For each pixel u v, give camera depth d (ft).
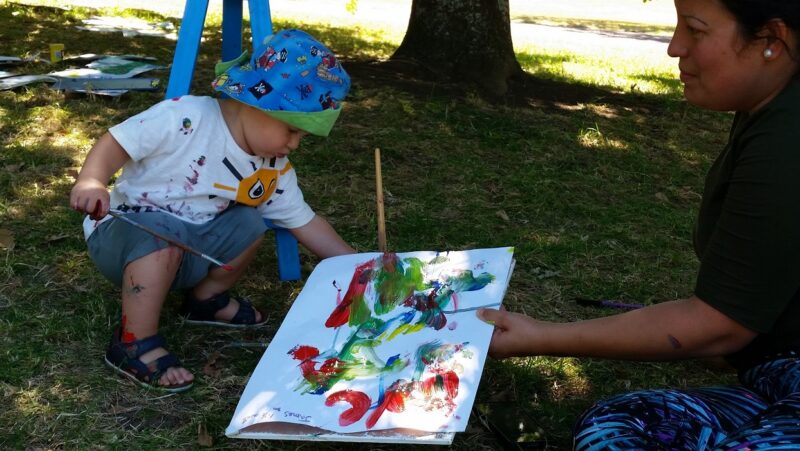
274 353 7.72
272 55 7.88
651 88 24.81
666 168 16.78
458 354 7.19
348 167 14.75
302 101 7.79
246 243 8.71
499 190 14.43
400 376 7.16
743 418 6.35
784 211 5.79
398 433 6.63
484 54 21.57
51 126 15.42
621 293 11.04
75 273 10.19
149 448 7.19
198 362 8.63
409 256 8.53
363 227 12.35
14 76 18.61
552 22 50.96
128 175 8.35
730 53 5.84
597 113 20.38
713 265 6.17
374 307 8.06
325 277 8.55
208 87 19.01
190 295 9.26
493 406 8.16
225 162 8.30
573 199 14.39
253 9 9.68
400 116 17.87
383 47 29.14
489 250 8.43
